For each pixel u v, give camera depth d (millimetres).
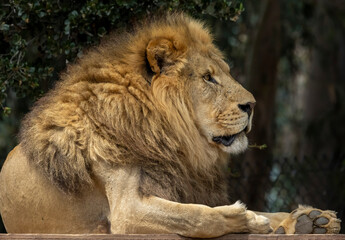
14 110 14680
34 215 8383
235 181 15609
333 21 25344
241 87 8805
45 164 8188
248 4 21484
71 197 8117
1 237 7664
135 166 8047
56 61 10961
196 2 10438
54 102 8469
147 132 8250
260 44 22656
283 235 7348
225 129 8672
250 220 7512
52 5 10023
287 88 26828
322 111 27359
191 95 8719
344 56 27453
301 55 28969
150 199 7801
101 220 8234
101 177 8023
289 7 23281
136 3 10141
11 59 10109
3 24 9758
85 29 10211
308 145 26547
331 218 7832
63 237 7555
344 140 26328
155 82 8531
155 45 8570
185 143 8539
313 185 16531
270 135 22828
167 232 7574
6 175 8773
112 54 8742
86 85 8414
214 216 7422
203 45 9070
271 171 16641
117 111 8180
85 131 8117
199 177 8711
